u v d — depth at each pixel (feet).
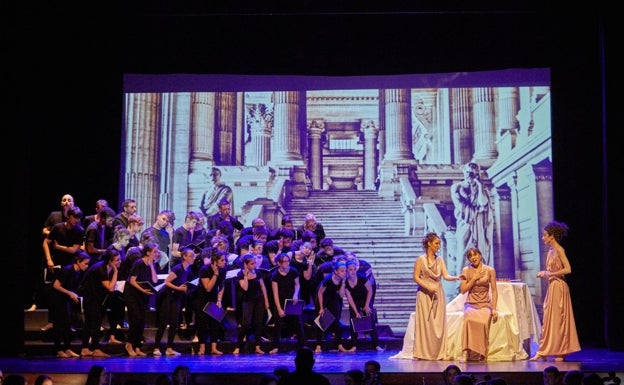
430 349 29.22
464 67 35.63
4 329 31.71
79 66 36.32
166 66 36.14
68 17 34.47
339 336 32.99
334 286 32.60
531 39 35.40
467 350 28.45
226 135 44.24
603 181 34.78
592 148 36.29
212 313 30.76
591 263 36.17
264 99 44.80
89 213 37.06
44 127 36.83
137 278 30.78
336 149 45.29
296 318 32.14
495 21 35.27
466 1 34.17
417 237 44.86
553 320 28.58
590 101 36.22
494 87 41.63
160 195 43.21
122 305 32.01
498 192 43.62
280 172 44.70
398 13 34.68
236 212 44.34
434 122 44.96
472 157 44.24
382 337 35.70
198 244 33.53
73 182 37.09
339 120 45.39
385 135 45.29
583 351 32.96
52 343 32.12
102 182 37.06
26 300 36.42
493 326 29.09
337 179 45.57
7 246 32.37
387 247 45.01
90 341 32.22
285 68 35.81
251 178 44.39
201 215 34.96
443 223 44.50
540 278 42.75
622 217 33.12
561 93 36.24
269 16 35.47
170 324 31.14
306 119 45.19
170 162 43.45
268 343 32.50
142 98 42.98
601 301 35.99
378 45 35.53
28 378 25.16
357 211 45.42
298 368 17.69
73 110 36.94
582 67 36.11
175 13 34.47
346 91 45.42
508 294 29.96
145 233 32.27
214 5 34.53
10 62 33.22
